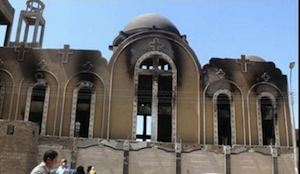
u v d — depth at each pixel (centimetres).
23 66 3741
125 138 3525
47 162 716
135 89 3706
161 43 3888
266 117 3844
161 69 3941
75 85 3703
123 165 3241
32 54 3788
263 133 3938
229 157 3359
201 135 3591
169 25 4456
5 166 2720
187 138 3575
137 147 3312
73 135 3503
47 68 3738
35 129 2994
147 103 3875
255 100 3772
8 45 4431
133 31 4397
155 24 4391
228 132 3884
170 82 3997
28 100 3634
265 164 3391
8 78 3697
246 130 3656
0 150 2750
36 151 3023
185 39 4338
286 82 3872
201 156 3347
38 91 3750
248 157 3394
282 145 3634
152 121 3575
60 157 3222
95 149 3272
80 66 3759
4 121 2825
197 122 3644
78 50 3812
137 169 3250
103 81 3719
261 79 3853
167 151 3328
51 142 3272
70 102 3638
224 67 3869
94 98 3653
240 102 3762
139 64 3800
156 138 3503
